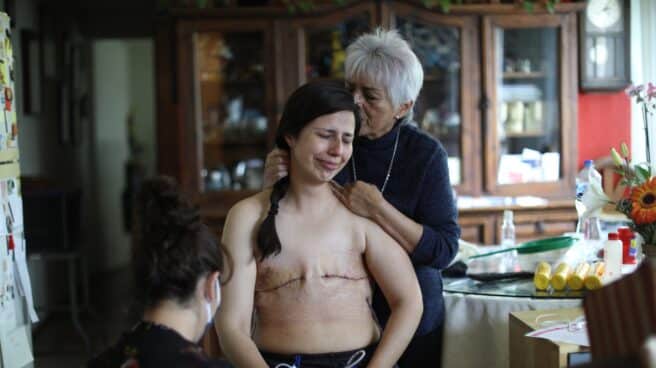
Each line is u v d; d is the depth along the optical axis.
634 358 0.98
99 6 5.79
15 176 2.33
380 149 2.00
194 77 4.05
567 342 1.85
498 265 2.63
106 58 7.13
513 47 4.07
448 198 1.99
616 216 3.13
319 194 1.73
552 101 4.11
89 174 6.52
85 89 6.40
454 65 4.06
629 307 1.04
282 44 4.04
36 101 4.94
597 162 3.95
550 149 4.12
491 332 2.26
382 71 1.90
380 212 1.78
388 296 1.79
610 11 4.09
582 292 2.21
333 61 4.06
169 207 1.27
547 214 3.92
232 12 3.98
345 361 1.68
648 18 3.64
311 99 1.61
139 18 6.15
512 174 4.09
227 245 1.70
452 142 4.12
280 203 1.72
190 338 1.26
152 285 1.23
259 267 1.71
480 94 4.07
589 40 4.11
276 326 1.69
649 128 3.12
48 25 5.27
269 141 4.11
